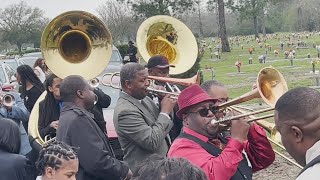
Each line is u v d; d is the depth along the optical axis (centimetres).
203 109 395
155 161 231
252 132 426
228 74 2678
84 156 440
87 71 598
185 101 398
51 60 594
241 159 381
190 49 697
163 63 580
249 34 8056
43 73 1065
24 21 5084
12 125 443
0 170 430
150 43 704
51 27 589
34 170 452
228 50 4659
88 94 473
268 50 4562
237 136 384
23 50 5119
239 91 1852
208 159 380
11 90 848
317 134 272
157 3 3872
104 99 658
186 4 3888
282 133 281
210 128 396
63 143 388
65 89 468
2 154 437
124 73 501
